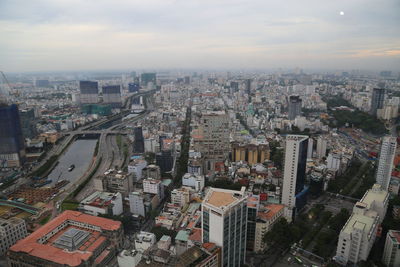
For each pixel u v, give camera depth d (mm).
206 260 187875
